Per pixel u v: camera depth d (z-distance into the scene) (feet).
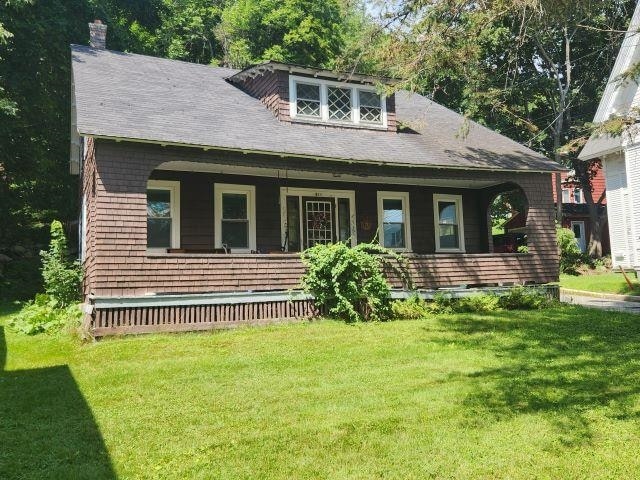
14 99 65.51
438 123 57.06
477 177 46.16
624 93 61.26
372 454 14.73
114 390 21.07
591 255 96.07
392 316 37.93
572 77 96.43
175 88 45.78
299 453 14.87
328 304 37.91
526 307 43.27
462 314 40.09
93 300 30.83
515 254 46.50
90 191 36.94
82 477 13.46
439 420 17.22
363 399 19.61
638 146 58.54
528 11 37.42
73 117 55.36
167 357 26.55
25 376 23.70
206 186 44.29
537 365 24.27
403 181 51.52
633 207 59.21
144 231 32.68
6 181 69.10
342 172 40.96
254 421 17.47
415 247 53.42
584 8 39.47
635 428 16.29
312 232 48.78
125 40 88.99
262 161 37.78
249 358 26.27
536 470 13.71
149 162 33.37
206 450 15.17
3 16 60.59
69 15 74.69
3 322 38.22
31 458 14.61
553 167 48.44
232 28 106.93
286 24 100.78
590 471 13.64
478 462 14.15
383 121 49.34
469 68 43.60
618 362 24.40
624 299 53.16
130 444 15.62
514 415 17.54
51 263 43.27
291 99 45.34
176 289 33.32
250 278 35.88
